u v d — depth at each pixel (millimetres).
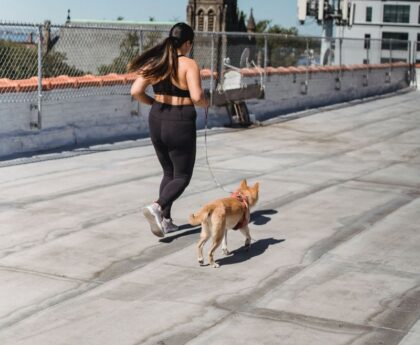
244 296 5266
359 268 5977
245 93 16062
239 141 13734
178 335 4570
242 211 6117
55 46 13328
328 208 8164
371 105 21859
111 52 14586
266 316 4887
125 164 10734
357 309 5031
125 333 4598
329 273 5828
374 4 105375
